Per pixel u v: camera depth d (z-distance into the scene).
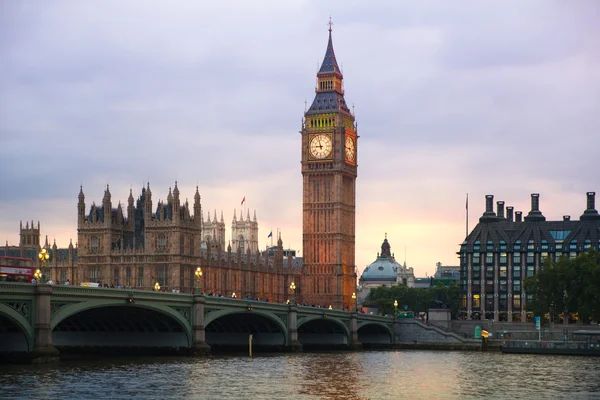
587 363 183.88
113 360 162.25
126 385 126.31
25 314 140.25
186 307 174.62
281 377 143.50
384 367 170.38
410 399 122.44
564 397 125.62
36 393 116.19
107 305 152.75
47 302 140.88
